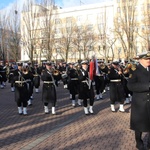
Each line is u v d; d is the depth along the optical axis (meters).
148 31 27.67
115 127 7.23
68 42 43.56
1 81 17.95
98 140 6.06
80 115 8.92
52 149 5.48
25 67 9.77
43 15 30.14
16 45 34.56
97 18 53.62
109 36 42.91
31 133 6.72
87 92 8.94
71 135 6.48
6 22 37.00
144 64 5.09
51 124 7.67
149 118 4.97
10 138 6.31
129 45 24.33
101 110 9.80
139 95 5.07
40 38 31.73
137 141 5.27
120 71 9.27
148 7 32.12
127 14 24.70
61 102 11.88
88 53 45.69
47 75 9.13
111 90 9.41
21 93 9.02
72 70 11.16
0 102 11.92
